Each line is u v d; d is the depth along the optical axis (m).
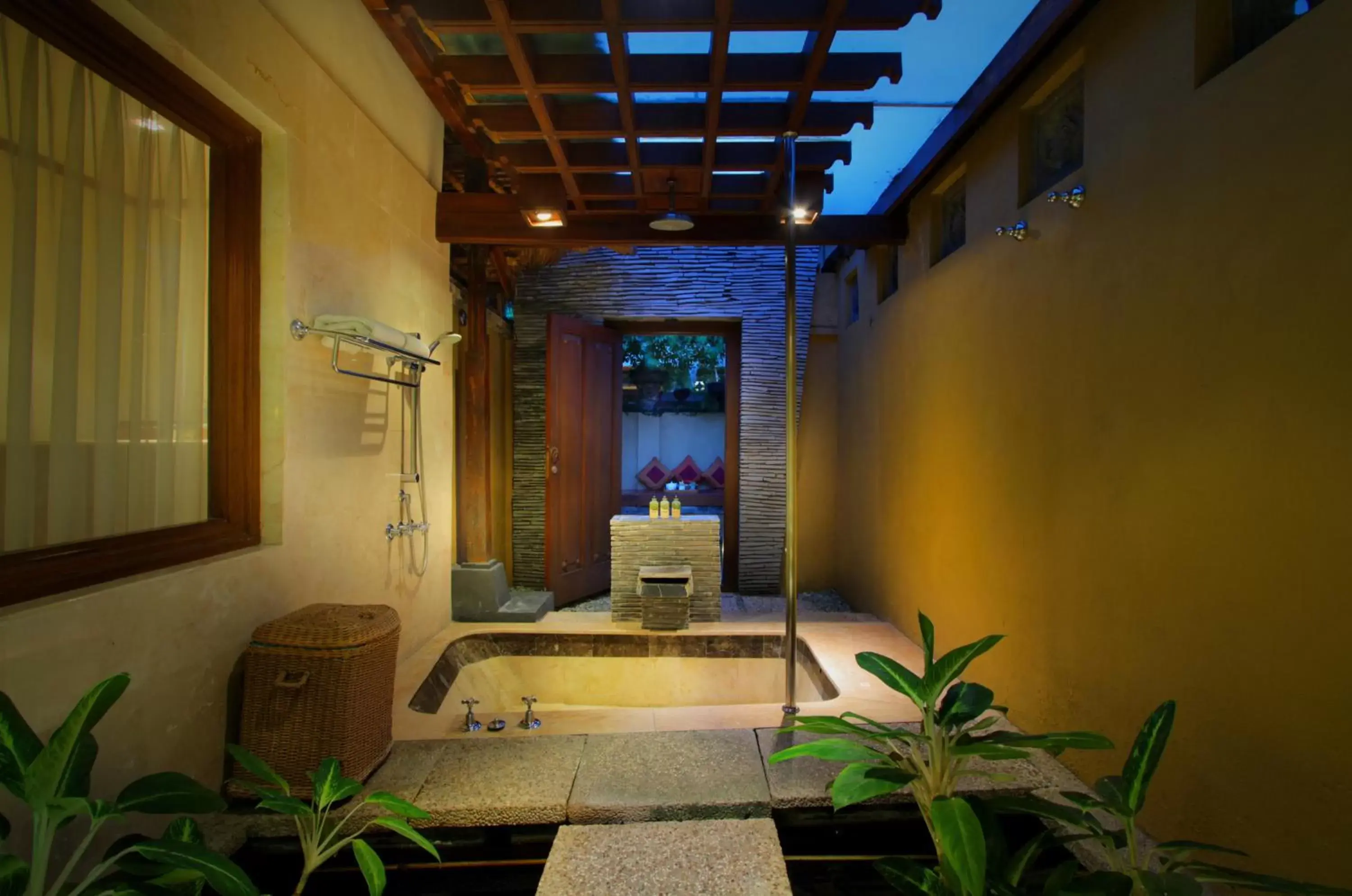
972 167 2.85
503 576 4.03
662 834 1.67
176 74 1.71
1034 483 2.34
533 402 5.04
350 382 2.49
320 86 2.25
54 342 1.53
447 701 2.92
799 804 1.91
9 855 1.03
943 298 3.14
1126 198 1.86
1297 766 1.33
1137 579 1.81
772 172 3.11
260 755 1.80
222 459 1.96
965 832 1.33
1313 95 1.30
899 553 3.73
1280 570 1.37
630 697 3.54
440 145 3.44
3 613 1.25
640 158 2.98
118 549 1.59
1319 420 1.29
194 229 1.90
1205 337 1.58
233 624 1.85
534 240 3.45
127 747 1.49
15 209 1.44
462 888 1.88
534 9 2.05
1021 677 2.41
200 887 1.26
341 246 2.42
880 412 4.11
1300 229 1.32
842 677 2.91
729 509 5.45
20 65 1.45
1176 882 1.18
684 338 8.45
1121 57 1.89
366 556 2.64
